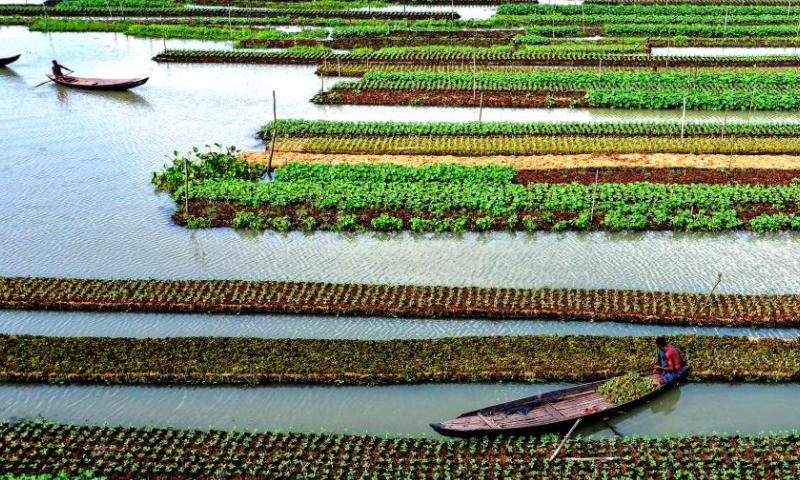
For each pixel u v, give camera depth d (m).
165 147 48.50
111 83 59.00
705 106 54.56
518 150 46.19
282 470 23.91
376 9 87.75
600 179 42.25
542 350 28.58
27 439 25.02
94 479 23.41
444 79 59.66
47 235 37.69
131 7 86.75
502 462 24.09
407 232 37.78
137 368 27.84
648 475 23.62
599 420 25.88
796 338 29.09
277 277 34.09
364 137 48.88
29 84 61.56
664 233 37.44
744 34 75.25
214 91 59.84
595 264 34.78
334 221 38.50
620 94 55.12
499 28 79.12
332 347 28.92
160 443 24.83
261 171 43.97
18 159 46.62
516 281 33.50
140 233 37.91
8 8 86.00
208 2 89.56
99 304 31.81
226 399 27.12
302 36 75.44
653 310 30.95
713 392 27.25
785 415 26.27
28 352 28.73
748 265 34.62
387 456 24.33
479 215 38.59
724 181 41.88
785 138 47.91
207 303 31.72
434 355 28.36
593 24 79.75
